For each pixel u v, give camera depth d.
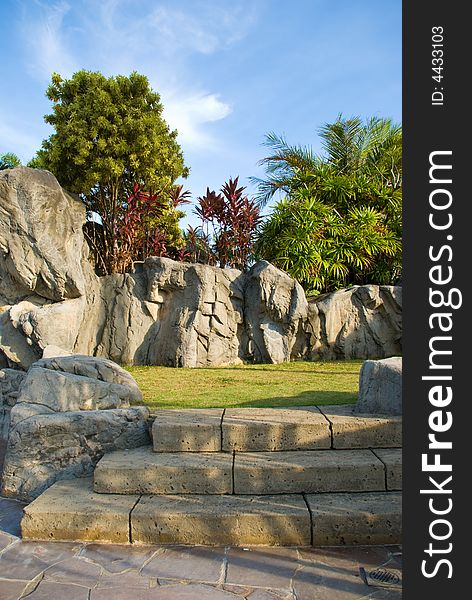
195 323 9.01
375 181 12.77
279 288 9.38
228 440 4.13
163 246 12.07
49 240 7.74
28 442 4.38
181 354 8.87
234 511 3.45
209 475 3.77
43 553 3.35
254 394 5.86
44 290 7.87
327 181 12.32
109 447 4.38
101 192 12.05
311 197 11.93
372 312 9.98
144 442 4.48
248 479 3.75
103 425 4.38
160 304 9.42
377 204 12.51
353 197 12.36
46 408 4.68
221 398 5.60
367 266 11.72
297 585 2.91
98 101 11.37
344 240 11.33
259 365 9.05
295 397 5.61
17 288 7.98
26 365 7.38
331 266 10.98
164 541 3.45
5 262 7.74
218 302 9.28
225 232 11.88
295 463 3.79
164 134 12.77
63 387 4.79
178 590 2.88
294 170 13.67
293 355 9.80
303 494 3.72
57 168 11.64
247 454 4.05
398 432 4.11
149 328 9.32
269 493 3.75
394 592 2.83
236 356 9.45
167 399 5.56
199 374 7.71
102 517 3.49
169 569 3.11
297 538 3.37
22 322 7.31
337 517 3.36
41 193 7.68
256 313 9.55
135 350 9.22
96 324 9.25
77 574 3.07
